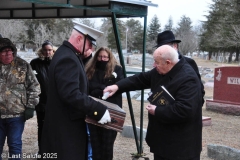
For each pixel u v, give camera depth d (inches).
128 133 251.4
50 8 217.3
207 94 580.4
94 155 162.9
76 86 108.6
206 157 207.2
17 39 1289.4
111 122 115.0
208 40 1439.5
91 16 217.9
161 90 117.5
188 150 116.6
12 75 146.3
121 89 136.6
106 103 126.0
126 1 168.7
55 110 112.7
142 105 194.1
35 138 241.0
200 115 120.4
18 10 231.5
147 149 220.1
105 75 169.8
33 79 151.2
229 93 381.7
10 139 147.6
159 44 146.3
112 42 1713.8
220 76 389.1
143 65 188.5
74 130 114.2
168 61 116.7
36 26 1409.9
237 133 284.5
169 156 117.5
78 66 112.7
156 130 120.6
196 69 137.4
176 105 112.0
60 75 108.7
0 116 147.4
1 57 144.9
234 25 1008.2
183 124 115.7
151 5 179.2
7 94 145.3
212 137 266.1
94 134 162.4
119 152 212.4
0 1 205.9
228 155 197.8
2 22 1075.3
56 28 1423.5
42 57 182.9
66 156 112.7
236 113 373.7
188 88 113.3
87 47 116.9
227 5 1084.5
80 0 176.4
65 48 114.0
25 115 148.9
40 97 180.4
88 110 109.1
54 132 113.3
